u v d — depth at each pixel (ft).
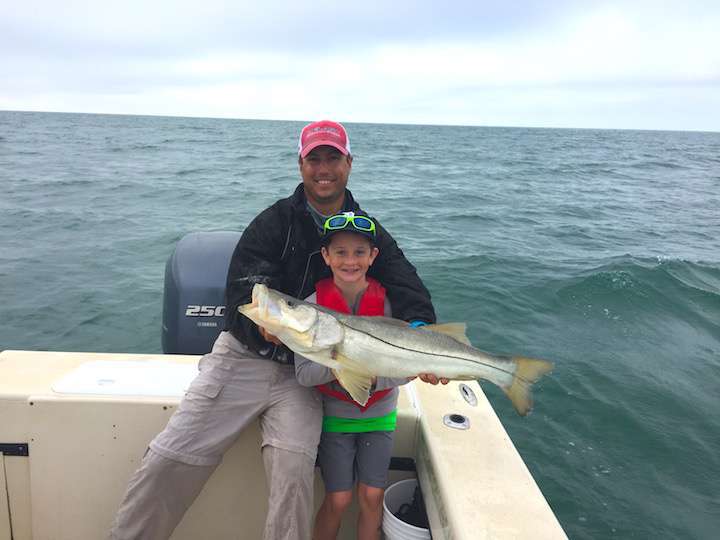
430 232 47.62
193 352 12.32
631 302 30.73
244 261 9.07
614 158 187.73
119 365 9.87
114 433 8.69
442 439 8.51
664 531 14.01
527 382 8.87
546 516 6.91
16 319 24.17
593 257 40.78
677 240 50.96
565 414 18.94
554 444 17.33
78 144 152.97
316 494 9.45
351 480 8.60
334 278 9.09
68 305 25.95
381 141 240.12
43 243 37.24
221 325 12.28
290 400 8.48
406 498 9.23
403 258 9.75
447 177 98.07
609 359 23.27
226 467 9.09
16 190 61.57
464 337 8.81
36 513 8.87
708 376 22.24
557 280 33.78
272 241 9.11
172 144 167.73
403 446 9.39
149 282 29.50
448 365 8.53
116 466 8.80
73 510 8.87
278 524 7.68
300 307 7.93
